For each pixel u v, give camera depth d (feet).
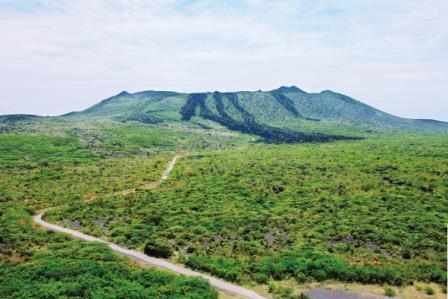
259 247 173.68
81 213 239.09
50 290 126.41
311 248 169.89
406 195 251.60
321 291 131.75
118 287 129.90
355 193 262.47
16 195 290.15
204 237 191.42
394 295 127.34
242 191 286.66
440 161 357.00
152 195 283.38
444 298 124.57
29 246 180.45
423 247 166.50
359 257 158.71
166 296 122.72
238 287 134.92
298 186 291.99
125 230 202.59
